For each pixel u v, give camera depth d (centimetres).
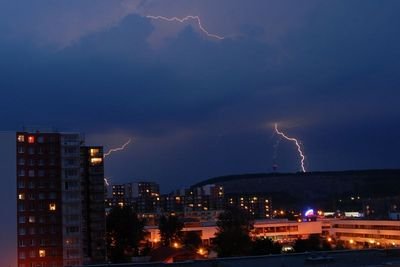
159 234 19238
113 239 16275
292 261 3853
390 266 3497
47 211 13988
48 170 14188
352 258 3878
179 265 3738
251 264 3750
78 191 14362
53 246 13862
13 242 13575
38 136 14250
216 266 3697
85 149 15800
